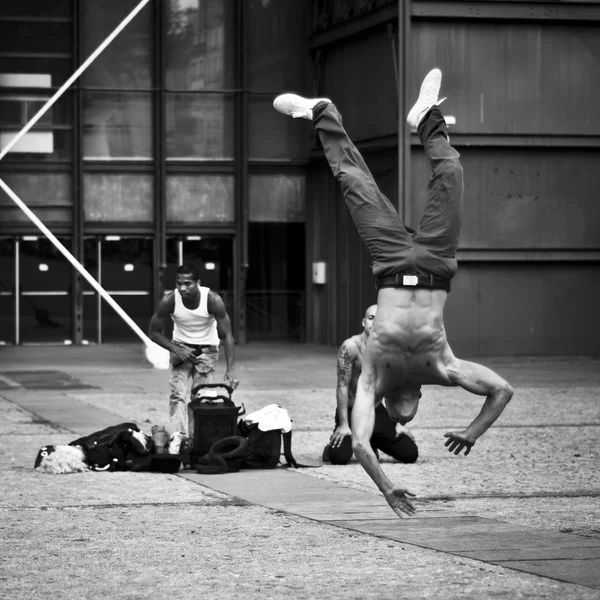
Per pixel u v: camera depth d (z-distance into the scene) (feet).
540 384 76.89
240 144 116.88
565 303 100.58
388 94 99.86
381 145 99.71
